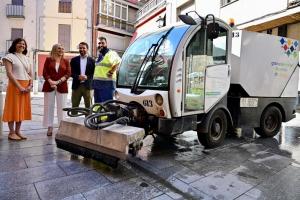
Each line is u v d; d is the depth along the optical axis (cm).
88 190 352
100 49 663
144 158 481
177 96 470
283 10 1125
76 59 641
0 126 583
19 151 489
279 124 689
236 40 582
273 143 609
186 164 456
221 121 567
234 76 588
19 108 545
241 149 552
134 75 532
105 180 383
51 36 2589
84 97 647
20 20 2548
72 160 452
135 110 488
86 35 2642
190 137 641
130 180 389
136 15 3023
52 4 2577
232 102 604
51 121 609
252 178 404
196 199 341
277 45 650
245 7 1323
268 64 635
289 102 704
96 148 425
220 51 551
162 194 353
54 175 392
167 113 470
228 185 378
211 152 527
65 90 618
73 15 2605
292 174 422
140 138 418
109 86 650
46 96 601
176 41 484
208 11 1589
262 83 627
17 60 539
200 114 530
